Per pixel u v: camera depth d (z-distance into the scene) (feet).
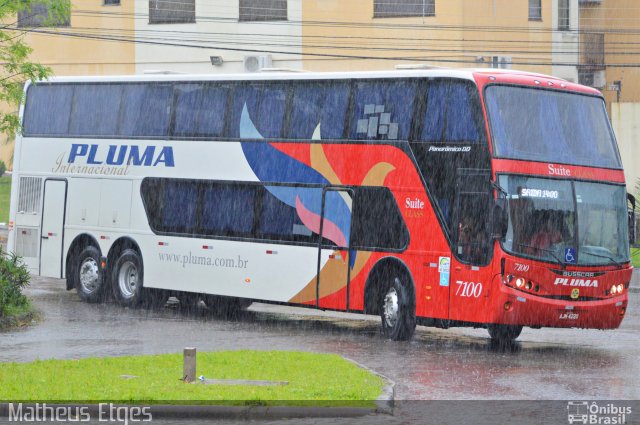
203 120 206.18
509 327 176.24
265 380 121.90
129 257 216.33
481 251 163.43
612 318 168.04
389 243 175.42
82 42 445.37
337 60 420.77
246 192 197.88
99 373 125.49
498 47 426.51
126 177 217.56
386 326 175.42
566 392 124.16
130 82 219.20
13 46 196.44
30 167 233.96
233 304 216.95
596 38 545.03
